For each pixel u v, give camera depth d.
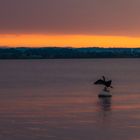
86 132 68.50
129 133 67.94
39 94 125.75
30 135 66.25
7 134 66.75
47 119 78.94
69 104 99.56
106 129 70.56
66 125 73.50
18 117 80.94
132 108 92.56
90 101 105.44
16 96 120.00
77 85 162.75
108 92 113.75
